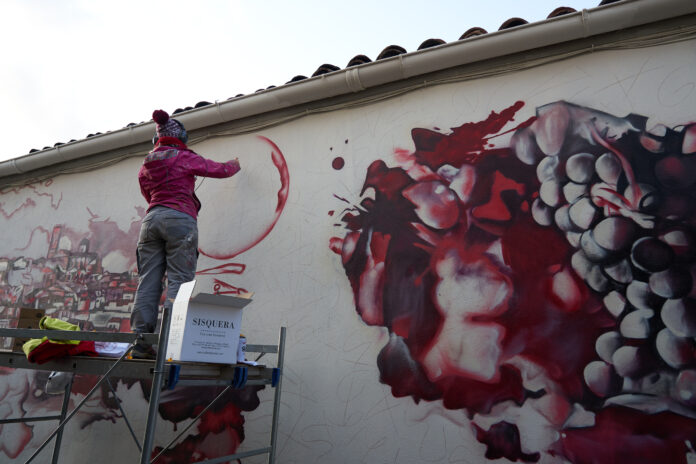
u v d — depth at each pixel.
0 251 5.46
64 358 2.96
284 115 4.16
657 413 2.59
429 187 3.43
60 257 5.01
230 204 4.19
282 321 3.68
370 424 3.19
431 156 3.48
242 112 4.26
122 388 4.19
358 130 3.80
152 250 3.49
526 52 3.37
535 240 3.05
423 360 3.15
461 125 3.44
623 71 3.09
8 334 2.95
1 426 4.80
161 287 3.49
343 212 3.68
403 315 3.28
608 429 2.66
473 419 2.94
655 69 3.01
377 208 3.56
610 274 2.84
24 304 5.10
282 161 4.05
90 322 4.62
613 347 2.75
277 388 3.23
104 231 4.83
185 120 4.47
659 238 2.79
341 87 3.84
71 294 4.82
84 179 5.13
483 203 3.24
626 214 2.88
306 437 3.36
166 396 3.98
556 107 3.20
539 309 2.95
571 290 2.90
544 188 3.11
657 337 2.67
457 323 3.12
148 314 3.34
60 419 4.00
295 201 3.90
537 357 2.89
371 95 3.82
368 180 3.65
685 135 2.86
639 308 2.74
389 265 3.41
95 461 4.12
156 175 3.58
